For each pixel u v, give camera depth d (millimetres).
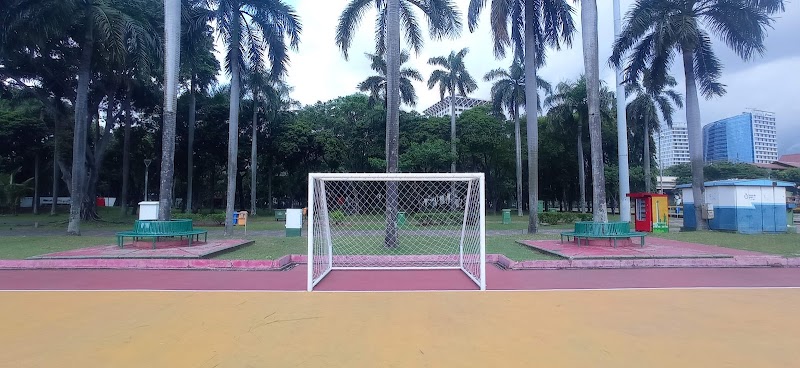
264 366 4113
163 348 4605
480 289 7816
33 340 4863
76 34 19734
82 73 19062
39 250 12945
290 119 42094
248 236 19078
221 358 4316
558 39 20609
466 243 10898
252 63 19891
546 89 37500
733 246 13539
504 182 46594
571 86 37125
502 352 4449
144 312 6117
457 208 11945
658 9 18953
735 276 9141
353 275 9641
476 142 39000
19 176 46375
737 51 19438
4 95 27453
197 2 18859
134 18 19562
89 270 10266
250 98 37656
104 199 62188
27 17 16766
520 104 37281
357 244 14984
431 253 12977
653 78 21125
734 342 4719
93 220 28359
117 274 9711
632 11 19219
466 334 5062
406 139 37938
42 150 40625
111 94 27344
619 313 5984
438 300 6891
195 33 18875
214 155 40406
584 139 39781
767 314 5879
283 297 7160
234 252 13086
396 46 14828
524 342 4758
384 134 39312
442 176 8672
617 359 4238
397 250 13578
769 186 18672
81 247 13742
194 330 5250
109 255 11211
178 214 27219
